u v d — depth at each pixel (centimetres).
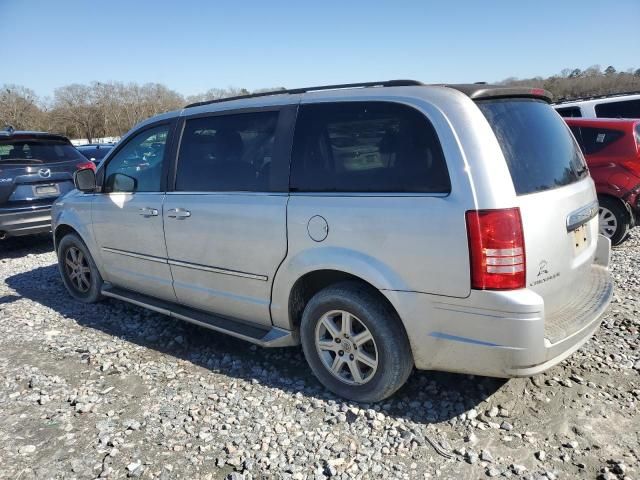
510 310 260
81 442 303
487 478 257
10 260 770
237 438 298
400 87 310
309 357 341
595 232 349
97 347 432
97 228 490
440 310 279
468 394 327
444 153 276
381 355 304
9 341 454
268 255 346
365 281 310
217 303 395
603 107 995
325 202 314
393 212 287
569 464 263
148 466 279
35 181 766
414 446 282
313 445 289
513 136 292
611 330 405
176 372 383
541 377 341
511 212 262
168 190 416
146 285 455
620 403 311
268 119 357
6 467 283
